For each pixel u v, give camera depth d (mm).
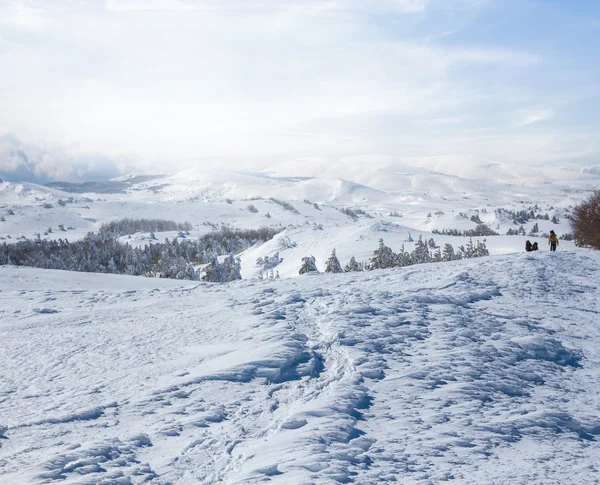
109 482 5551
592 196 44156
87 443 6547
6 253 118438
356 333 11875
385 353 10719
